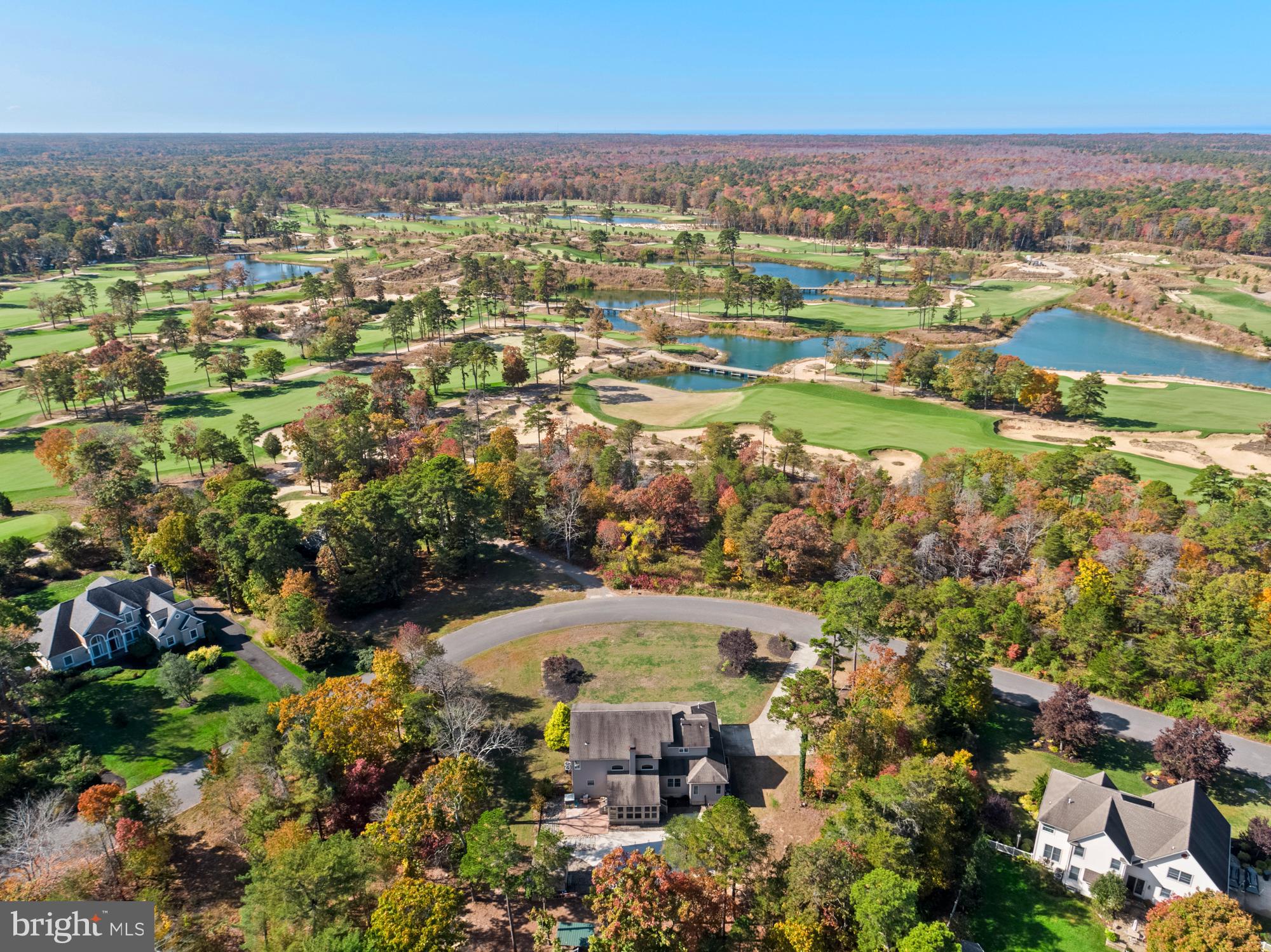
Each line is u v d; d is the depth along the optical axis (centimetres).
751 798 6900
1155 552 9362
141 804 6181
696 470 13025
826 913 5322
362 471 13225
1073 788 6284
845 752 6700
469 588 10475
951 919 5700
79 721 7819
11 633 8094
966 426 16462
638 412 18088
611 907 4941
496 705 8081
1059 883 6066
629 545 10862
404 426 15388
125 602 9038
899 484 13075
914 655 7812
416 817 5891
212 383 19625
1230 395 18225
